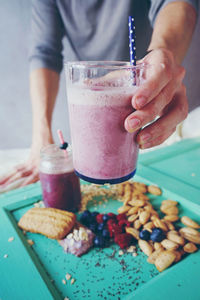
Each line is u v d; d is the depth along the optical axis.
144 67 0.27
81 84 0.27
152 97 0.26
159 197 0.42
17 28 1.10
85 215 0.37
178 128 0.72
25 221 0.36
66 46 1.04
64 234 0.33
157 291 0.26
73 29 0.67
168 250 0.30
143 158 0.54
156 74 0.26
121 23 0.62
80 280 0.28
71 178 0.38
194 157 0.54
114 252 0.32
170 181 0.45
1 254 0.31
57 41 0.65
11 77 1.19
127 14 0.61
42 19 0.63
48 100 0.60
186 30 0.46
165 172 0.48
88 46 0.69
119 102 0.25
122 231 0.34
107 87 0.26
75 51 0.71
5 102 1.23
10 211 0.40
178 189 0.42
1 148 1.30
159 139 0.31
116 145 0.27
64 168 0.38
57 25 0.65
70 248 0.32
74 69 0.27
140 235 0.33
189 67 1.06
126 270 0.29
